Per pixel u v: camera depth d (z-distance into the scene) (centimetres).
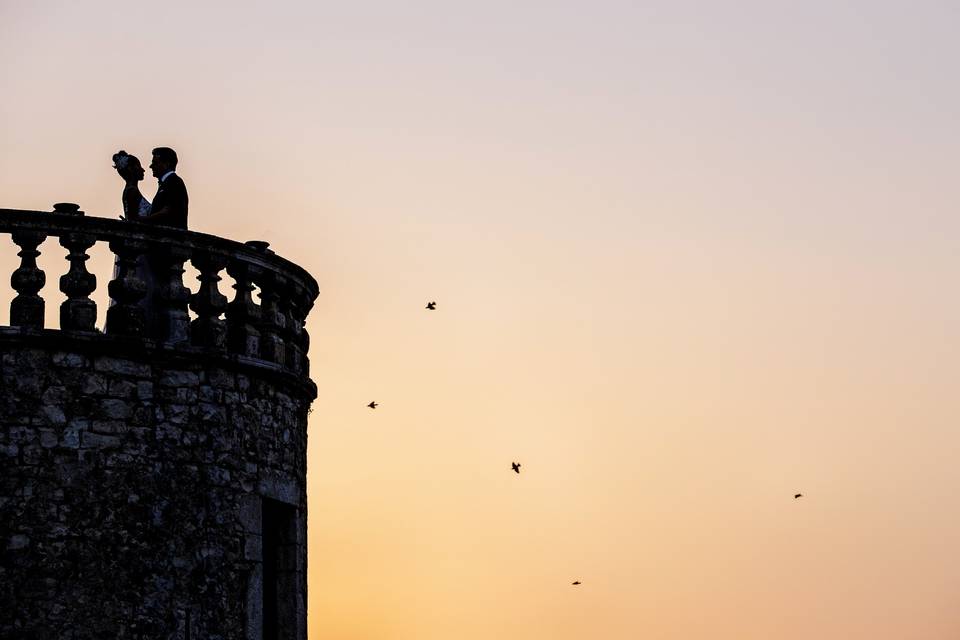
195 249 2761
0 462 2561
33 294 2619
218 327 2781
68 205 2681
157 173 2914
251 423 2831
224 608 2719
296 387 2983
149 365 2697
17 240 2631
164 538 2661
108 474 2627
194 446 2719
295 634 2914
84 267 2664
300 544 2983
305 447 3069
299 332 3045
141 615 2619
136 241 2697
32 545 2559
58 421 2603
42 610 2550
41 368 2609
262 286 2927
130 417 2661
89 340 2628
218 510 2736
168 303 2734
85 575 2584
